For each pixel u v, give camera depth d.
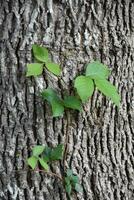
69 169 0.78
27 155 0.76
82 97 0.69
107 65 0.78
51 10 0.74
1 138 0.76
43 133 0.76
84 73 0.75
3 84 0.75
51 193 0.78
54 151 0.76
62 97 0.76
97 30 0.77
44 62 0.73
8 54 0.74
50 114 0.76
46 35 0.74
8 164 0.76
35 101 0.76
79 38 0.76
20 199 0.77
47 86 0.76
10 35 0.74
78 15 0.76
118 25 0.78
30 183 0.77
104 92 0.70
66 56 0.76
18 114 0.76
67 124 0.77
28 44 0.74
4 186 0.77
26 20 0.74
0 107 0.76
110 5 0.77
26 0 0.74
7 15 0.74
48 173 0.77
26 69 0.74
